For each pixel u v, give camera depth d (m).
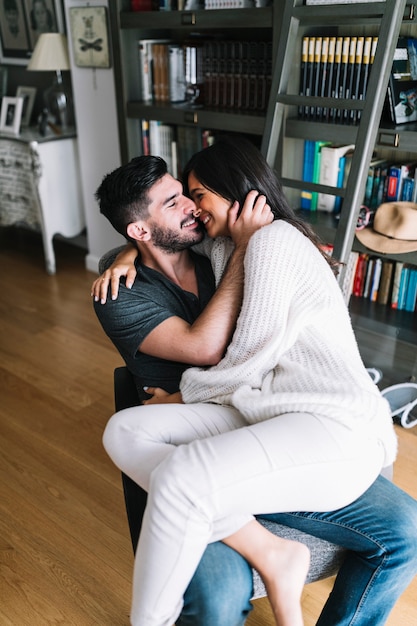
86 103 3.32
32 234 4.53
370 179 2.34
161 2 2.66
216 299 1.36
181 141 2.95
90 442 2.24
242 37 2.77
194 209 1.46
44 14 3.68
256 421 1.23
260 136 2.77
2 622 1.56
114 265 1.52
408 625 1.53
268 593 1.12
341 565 1.33
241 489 1.07
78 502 1.95
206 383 1.31
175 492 1.05
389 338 2.29
